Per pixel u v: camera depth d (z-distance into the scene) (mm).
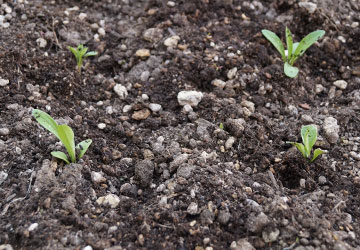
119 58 627
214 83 605
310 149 538
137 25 662
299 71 625
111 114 585
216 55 618
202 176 520
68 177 514
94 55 629
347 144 562
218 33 642
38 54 608
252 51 625
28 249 479
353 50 650
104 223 495
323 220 498
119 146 555
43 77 594
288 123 582
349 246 488
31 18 639
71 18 651
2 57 589
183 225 494
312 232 491
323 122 575
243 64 614
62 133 510
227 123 565
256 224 490
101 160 542
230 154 551
